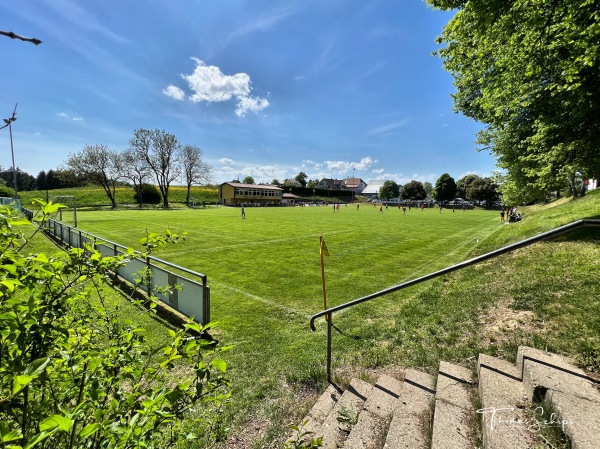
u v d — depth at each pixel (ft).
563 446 5.94
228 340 17.97
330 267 37.70
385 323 18.07
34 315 4.33
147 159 189.06
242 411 11.02
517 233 45.85
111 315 8.13
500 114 33.96
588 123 27.63
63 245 44.96
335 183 484.74
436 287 23.77
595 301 13.88
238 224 89.15
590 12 18.66
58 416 2.77
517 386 8.24
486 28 24.36
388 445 7.37
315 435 8.82
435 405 8.34
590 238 25.59
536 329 12.49
